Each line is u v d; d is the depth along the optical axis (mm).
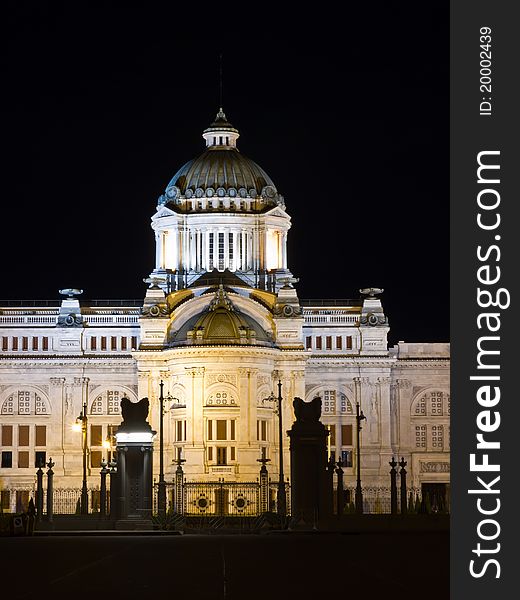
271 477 192375
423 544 85562
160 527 121062
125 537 105875
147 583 52562
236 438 190250
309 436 121188
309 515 120062
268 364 195250
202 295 199375
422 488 197250
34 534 111938
